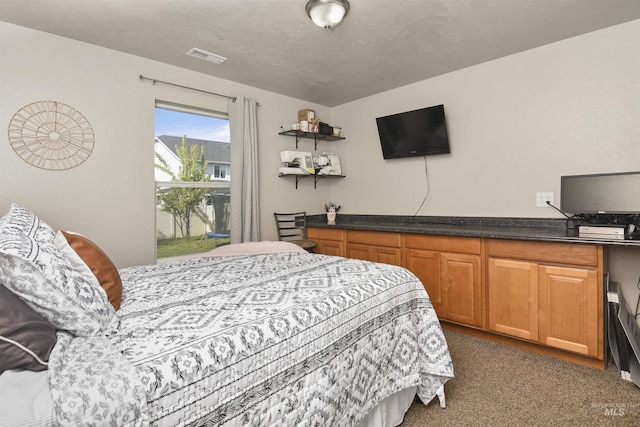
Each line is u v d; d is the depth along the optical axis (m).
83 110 2.47
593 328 2.04
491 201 3.00
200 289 1.45
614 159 2.38
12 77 2.19
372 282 1.57
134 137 2.72
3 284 0.87
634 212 2.14
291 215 3.86
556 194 2.64
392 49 2.66
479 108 3.03
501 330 2.42
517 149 2.83
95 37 2.40
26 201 2.25
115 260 2.63
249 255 2.35
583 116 2.50
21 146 2.23
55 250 1.04
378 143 3.83
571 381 1.94
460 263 2.62
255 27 2.29
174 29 2.30
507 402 1.75
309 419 1.09
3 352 0.74
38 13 2.08
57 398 0.67
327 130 3.88
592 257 2.04
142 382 0.75
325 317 1.22
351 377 1.30
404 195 3.63
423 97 3.39
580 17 2.23
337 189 4.26
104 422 0.67
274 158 3.71
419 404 1.77
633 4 2.08
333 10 1.95
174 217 3.07
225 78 3.26
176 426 0.78
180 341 0.93
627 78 2.32
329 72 3.14
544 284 2.22
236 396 0.91
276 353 1.03
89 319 0.97
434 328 1.75
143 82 2.77
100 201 2.55
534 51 2.70
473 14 2.17
